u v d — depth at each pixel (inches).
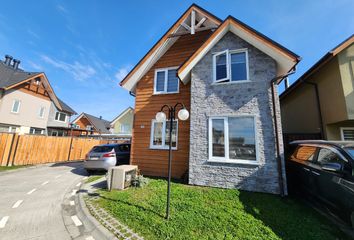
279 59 250.7
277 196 203.9
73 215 159.9
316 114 354.9
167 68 360.5
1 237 120.4
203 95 273.1
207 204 174.7
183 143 310.8
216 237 116.9
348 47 294.2
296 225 134.5
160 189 222.7
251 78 255.9
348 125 322.0
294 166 211.8
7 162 409.1
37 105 781.9
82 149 610.5
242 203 179.2
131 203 175.3
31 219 149.9
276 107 237.0
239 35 275.9
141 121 349.4
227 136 247.9
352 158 136.7
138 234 121.1
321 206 160.7
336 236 120.3
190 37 361.1
